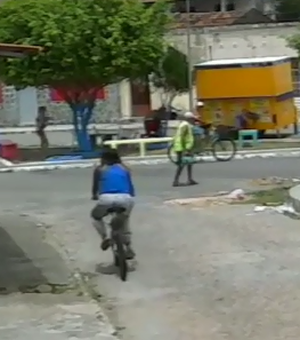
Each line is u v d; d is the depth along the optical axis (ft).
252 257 43.37
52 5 112.16
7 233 55.01
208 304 34.04
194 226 54.49
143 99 174.19
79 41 109.70
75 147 127.24
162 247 47.65
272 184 77.77
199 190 75.92
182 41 172.35
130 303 35.06
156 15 118.62
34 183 88.79
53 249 48.32
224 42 173.27
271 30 172.35
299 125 147.13
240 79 125.80
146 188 79.10
